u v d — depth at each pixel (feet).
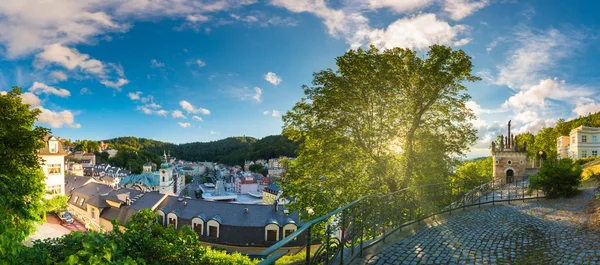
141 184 439.22
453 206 42.45
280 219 131.23
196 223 133.08
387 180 61.46
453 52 63.46
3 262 14.71
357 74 62.49
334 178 63.57
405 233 29.58
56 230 138.00
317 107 64.95
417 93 63.10
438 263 22.53
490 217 38.88
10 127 70.69
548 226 33.99
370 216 25.46
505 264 22.52
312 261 17.93
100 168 517.55
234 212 135.95
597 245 25.52
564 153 207.31
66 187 237.04
